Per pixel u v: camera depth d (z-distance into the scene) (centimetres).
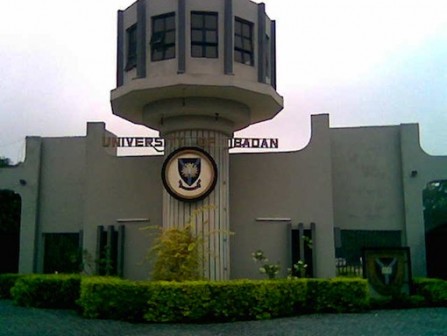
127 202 2120
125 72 1852
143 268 2056
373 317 1528
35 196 2356
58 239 2414
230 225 2053
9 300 2042
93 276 1828
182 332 1263
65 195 2361
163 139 1941
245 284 1484
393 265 1814
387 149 2209
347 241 2314
